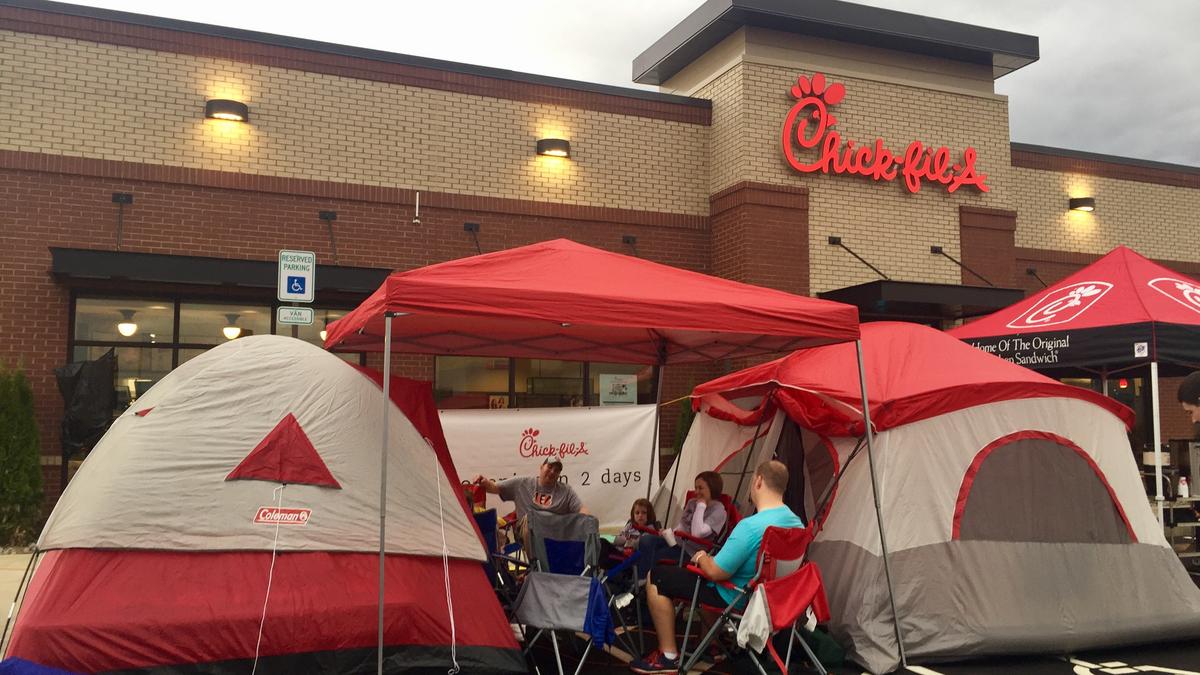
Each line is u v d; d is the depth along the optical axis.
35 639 5.20
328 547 5.90
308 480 6.06
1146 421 17.78
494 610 6.27
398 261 13.38
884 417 7.01
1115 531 7.52
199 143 12.46
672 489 9.85
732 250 14.59
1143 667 6.66
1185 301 9.41
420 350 8.94
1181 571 7.62
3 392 10.86
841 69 15.65
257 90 12.80
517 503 8.88
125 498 5.73
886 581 6.76
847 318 6.68
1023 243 17.64
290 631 5.60
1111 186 18.53
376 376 7.08
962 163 15.96
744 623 5.83
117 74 12.16
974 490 7.15
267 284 11.80
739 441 9.25
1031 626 6.85
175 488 5.83
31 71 11.80
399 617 5.86
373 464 6.30
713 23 15.24
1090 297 9.80
